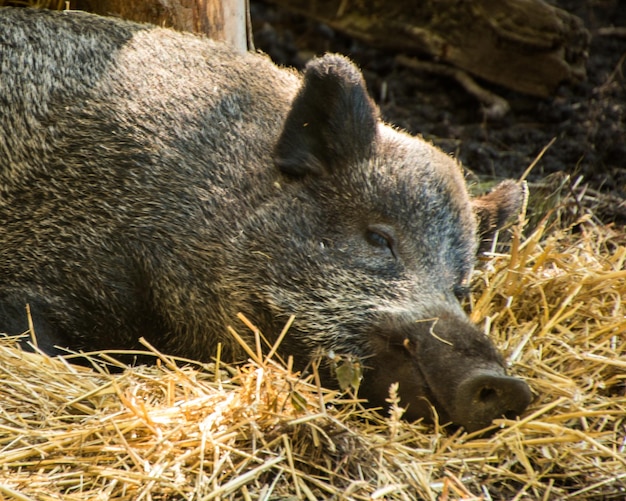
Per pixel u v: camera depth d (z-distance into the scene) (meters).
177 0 20.55
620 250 20.50
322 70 15.85
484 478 14.39
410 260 15.80
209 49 18.20
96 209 16.64
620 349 17.83
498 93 30.69
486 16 29.47
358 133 16.09
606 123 29.03
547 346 17.81
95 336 16.88
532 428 15.09
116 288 16.59
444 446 14.48
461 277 16.50
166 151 16.67
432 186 16.31
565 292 19.17
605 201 25.38
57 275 16.70
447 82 31.25
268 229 15.91
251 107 17.14
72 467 13.19
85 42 17.95
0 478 12.75
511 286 19.17
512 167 27.53
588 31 30.12
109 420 13.84
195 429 13.78
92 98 17.25
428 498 13.50
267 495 12.89
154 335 16.91
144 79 17.44
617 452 15.06
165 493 12.88
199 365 16.72
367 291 15.50
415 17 30.72
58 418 13.88
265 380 14.55
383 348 15.23
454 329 15.09
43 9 19.02
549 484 14.38
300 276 15.66
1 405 14.02
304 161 16.08
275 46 32.03
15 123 17.33
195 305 16.36
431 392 14.73
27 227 16.89
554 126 29.28
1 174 17.20
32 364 14.80
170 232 16.33
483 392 14.41
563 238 22.42
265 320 15.83
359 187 15.95
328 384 15.62
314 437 13.67
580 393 16.20
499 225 19.11
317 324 15.52
